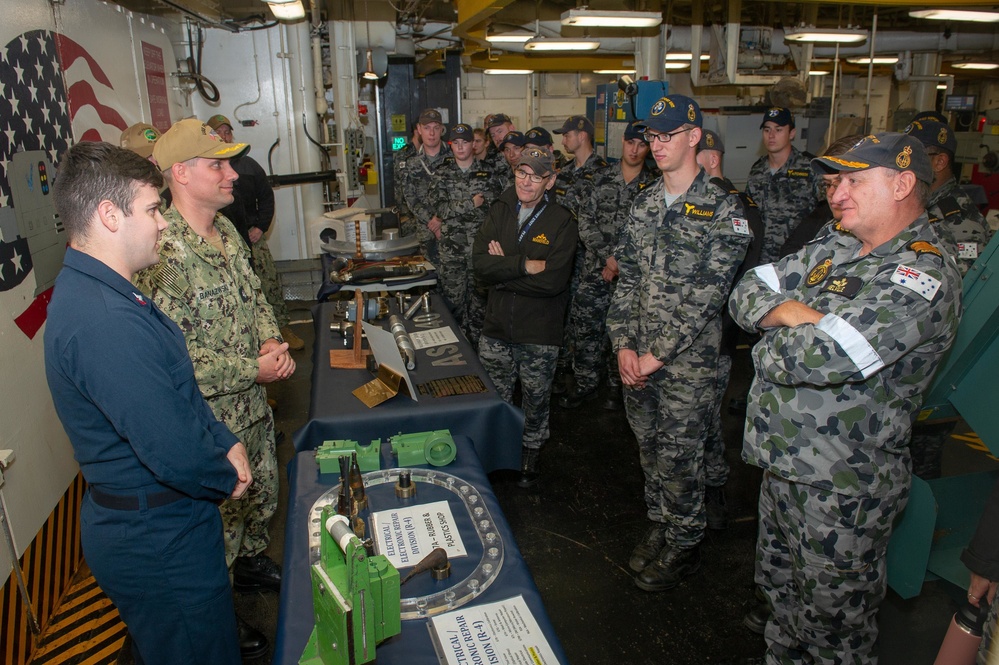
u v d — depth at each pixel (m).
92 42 3.25
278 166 5.89
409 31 7.23
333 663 1.10
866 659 1.74
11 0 2.36
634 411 2.52
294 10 4.18
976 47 6.98
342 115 6.36
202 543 1.53
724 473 2.94
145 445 1.34
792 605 1.86
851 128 6.69
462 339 2.91
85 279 1.35
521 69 9.59
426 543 1.43
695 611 2.38
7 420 2.17
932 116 2.59
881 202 1.50
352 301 3.18
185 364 1.52
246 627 2.25
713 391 2.35
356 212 4.31
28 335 2.34
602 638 2.25
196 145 1.87
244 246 2.23
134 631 1.55
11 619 2.12
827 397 1.57
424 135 5.26
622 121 4.44
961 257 2.34
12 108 2.30
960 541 2.33
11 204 2.25
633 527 2.90
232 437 1.66
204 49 5.46
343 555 1.14
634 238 2.42
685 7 6.21
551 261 2.86
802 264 1.80
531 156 2.81
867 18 6.67
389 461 1.77
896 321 1.43
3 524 2.10
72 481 2.64
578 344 4.06
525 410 3.14
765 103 7.04
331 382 2.45
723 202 2.20
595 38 5.47
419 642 1.17
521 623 1.22
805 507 1.64
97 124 3.22
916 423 2.30
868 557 1.64
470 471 1.72
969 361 2.05
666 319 2.28
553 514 3.00
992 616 1.36
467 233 4.69
